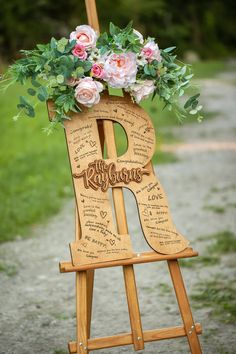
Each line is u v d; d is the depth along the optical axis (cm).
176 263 420
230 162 1386
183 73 425
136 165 418
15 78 412
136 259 408
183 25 5616
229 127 1995
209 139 1764
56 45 406
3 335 541
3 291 654
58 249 795
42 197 1041
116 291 645
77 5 3697
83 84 403
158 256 412
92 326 561
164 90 421
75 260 401
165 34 5119
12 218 912
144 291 641
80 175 408
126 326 558
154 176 421
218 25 6206
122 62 411
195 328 420
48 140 1702
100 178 411
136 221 930
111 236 408
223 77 3934
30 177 1211
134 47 413
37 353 504
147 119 422
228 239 786
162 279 674
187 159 1447
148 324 559
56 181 1173
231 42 6322
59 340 530
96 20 427
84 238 404
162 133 1891
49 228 888
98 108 416
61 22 3700
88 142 412
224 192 1083
